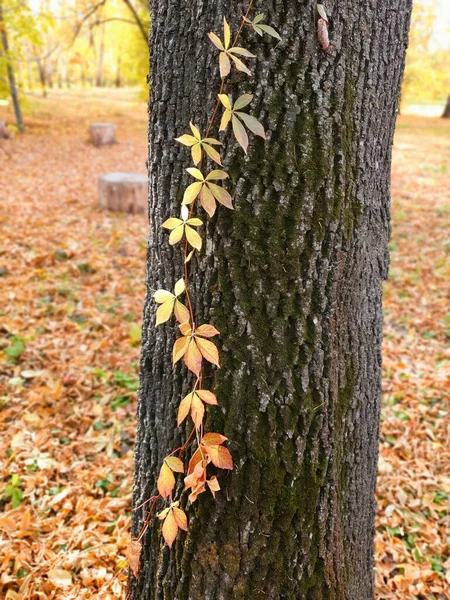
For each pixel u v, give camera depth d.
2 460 1.71
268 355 0.82
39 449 1.79
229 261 0.80
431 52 12.90
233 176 0.78
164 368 0.91
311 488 0.86
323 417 0.85
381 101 0.84
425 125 13.48
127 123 11.48
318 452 0.86
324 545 0.90
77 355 2.42
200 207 0.81
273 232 0.79
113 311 2.89
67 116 11.58
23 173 6.05
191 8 0.76
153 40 0.81
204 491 0.86
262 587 0.87
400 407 2.27
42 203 4.84
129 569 1.02
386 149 0.88
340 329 0.86
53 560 1.33
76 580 1.28
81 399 2.10
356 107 0.80
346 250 0.84
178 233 0.77
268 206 0.78
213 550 0.87
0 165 6.28
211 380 0.84
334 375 0.87
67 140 8.72
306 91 0.75
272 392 0.83
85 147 8.30
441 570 1.44
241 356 0.82
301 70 0.75
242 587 0.87
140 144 9.02
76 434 1.91
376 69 0.81
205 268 0.82
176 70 0.79
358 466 0.97
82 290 3.10
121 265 3.56
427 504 1.69
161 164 0.84
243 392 0.83
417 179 7.22
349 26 0.76
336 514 0.91
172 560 0.91
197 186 0.74
